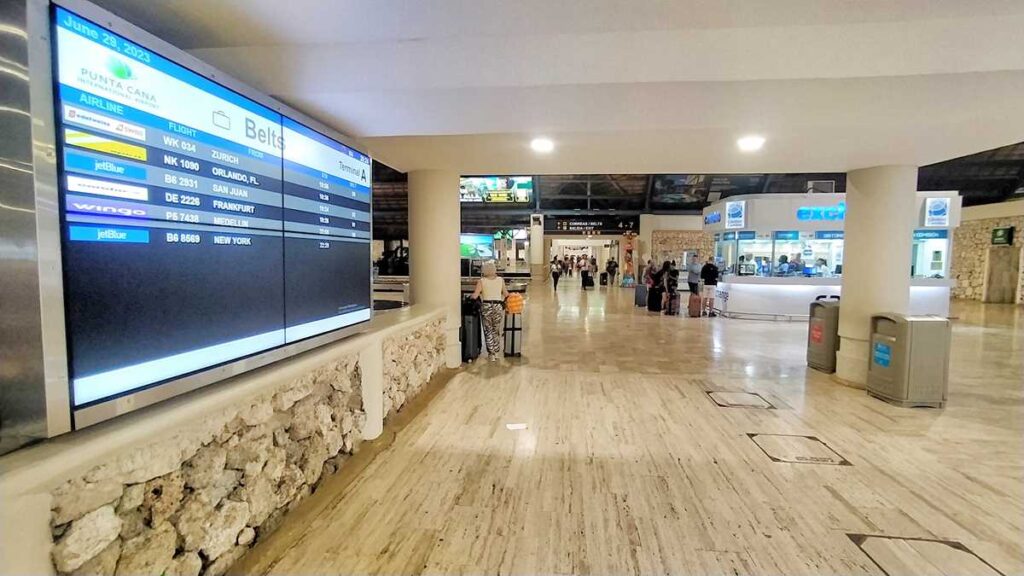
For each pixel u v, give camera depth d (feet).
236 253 7.22
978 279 51.88
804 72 8.41
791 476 10.28
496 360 21.59
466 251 73.10
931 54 8.18
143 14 7.38
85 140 4.95
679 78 8.57
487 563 7.31
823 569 7.25
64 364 4.72
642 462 10.94
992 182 53.52
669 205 71.26
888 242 16.81
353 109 9.80
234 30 8.05
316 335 9.52
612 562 7.36
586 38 8.61
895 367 15.34
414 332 15.37
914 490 9.71
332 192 10.14
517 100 9.41
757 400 15.78
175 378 6.08
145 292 5.68
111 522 5.03
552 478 10.11
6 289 4.50
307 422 9.01
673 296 40.04
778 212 38.58
